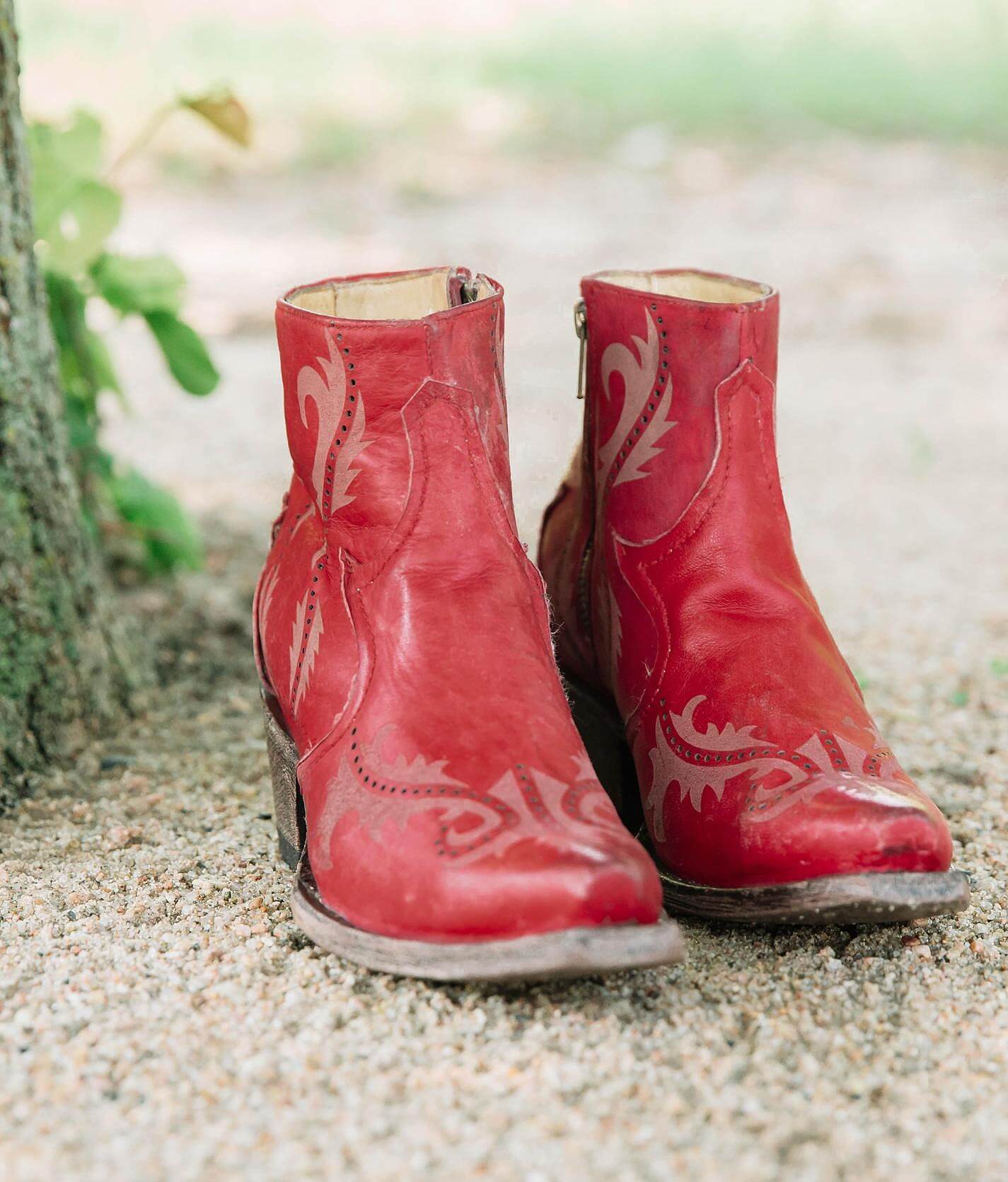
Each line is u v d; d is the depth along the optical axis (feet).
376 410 2.66
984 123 14.20
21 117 3.22
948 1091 2.47
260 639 2.91
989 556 4.78
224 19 18.85
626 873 2.43
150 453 5.63
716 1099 2.43
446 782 2.55
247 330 7.73
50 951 2.68
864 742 2.71
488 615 2.65
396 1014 2.55
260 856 2.95
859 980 2.65
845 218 10.68
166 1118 2.40
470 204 11.07
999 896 2.86
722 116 14.73
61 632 3.29
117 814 3.09
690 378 2.80
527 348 6.05
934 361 7.70
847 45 17.94
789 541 2.87
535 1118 2.40
